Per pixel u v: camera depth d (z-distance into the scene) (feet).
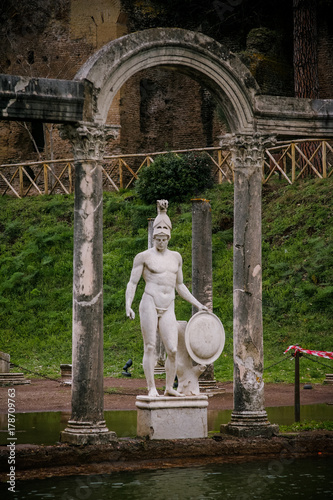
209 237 63.52
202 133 134.41
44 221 113.50
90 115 40.24
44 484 33.71
